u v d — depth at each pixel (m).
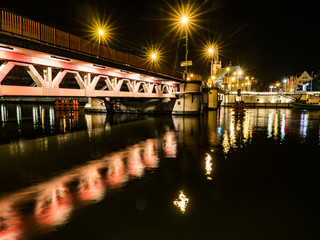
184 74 41.94
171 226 5.82
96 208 6.68
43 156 12.42
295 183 8.77
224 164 11.14
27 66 12.78
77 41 15.19
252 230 5.71
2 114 41.34
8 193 7.67
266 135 19.78
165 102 44.00
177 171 10.05
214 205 6.94
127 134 20.20
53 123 28.30
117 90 21.98
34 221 5.98
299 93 92.56
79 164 10.98
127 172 9.88
